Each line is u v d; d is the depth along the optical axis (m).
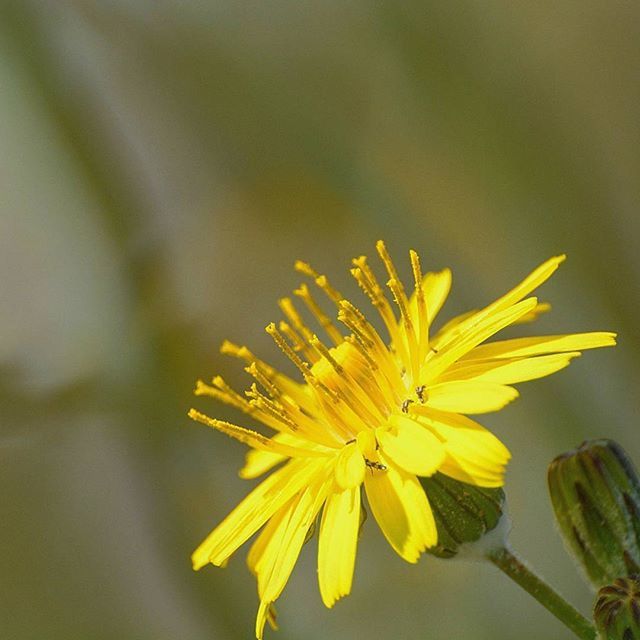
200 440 0.30
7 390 0.30
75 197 0.30
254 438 0.27
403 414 0.27
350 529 0.27
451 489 0.27
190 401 0.30
